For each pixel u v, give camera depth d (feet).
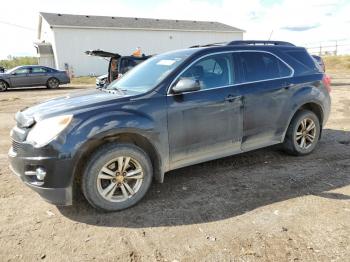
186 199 13.06
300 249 9.53
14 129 12.21
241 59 15.10
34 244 10.28
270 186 13.96
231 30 135.95
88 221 11.62
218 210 12.07
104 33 112.06
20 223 11.55
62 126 11.05
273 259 9.13
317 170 15.61
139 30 117.70
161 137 12.69
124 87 14.32
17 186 14.78
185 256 9.45
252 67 15.34
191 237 10.39
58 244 10.27
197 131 13.60
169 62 14.23
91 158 11.51
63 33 105.81
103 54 38.04
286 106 16.22
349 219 11.05
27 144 11.19
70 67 107.65
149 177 12.75
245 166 16.42
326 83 18.16
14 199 13.44
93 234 10.78
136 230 10.93
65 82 72.33
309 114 17.33
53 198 11.32
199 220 11.41
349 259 9.00
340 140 20.75
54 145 10.91
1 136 25.04
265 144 16.02
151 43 121.19
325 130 23.53
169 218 11.63
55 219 11.79
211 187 14.07
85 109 11.62
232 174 15.44
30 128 11.51
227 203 12.58
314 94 17.21
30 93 59.72
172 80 13.14
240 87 14.66
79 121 11.23
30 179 11.50
